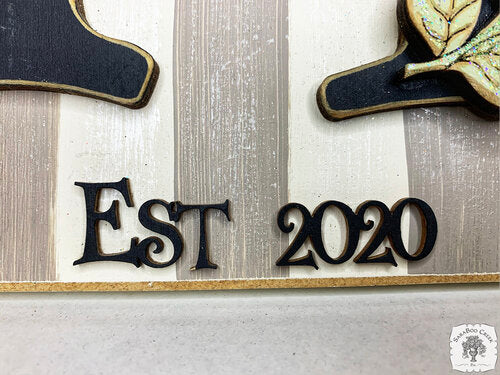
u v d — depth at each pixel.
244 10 0.48
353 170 0.48
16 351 0.39
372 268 0.48
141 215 0.47
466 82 0.43
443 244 0.48
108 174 0.48
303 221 0.47
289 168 0.48
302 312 0.45
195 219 0.48
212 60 0.48
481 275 0.48
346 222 0.47
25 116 0.48
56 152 0.48
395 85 0.46
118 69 0.46
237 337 0.41
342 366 0.37
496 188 0.48
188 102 0.48
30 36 0.46
